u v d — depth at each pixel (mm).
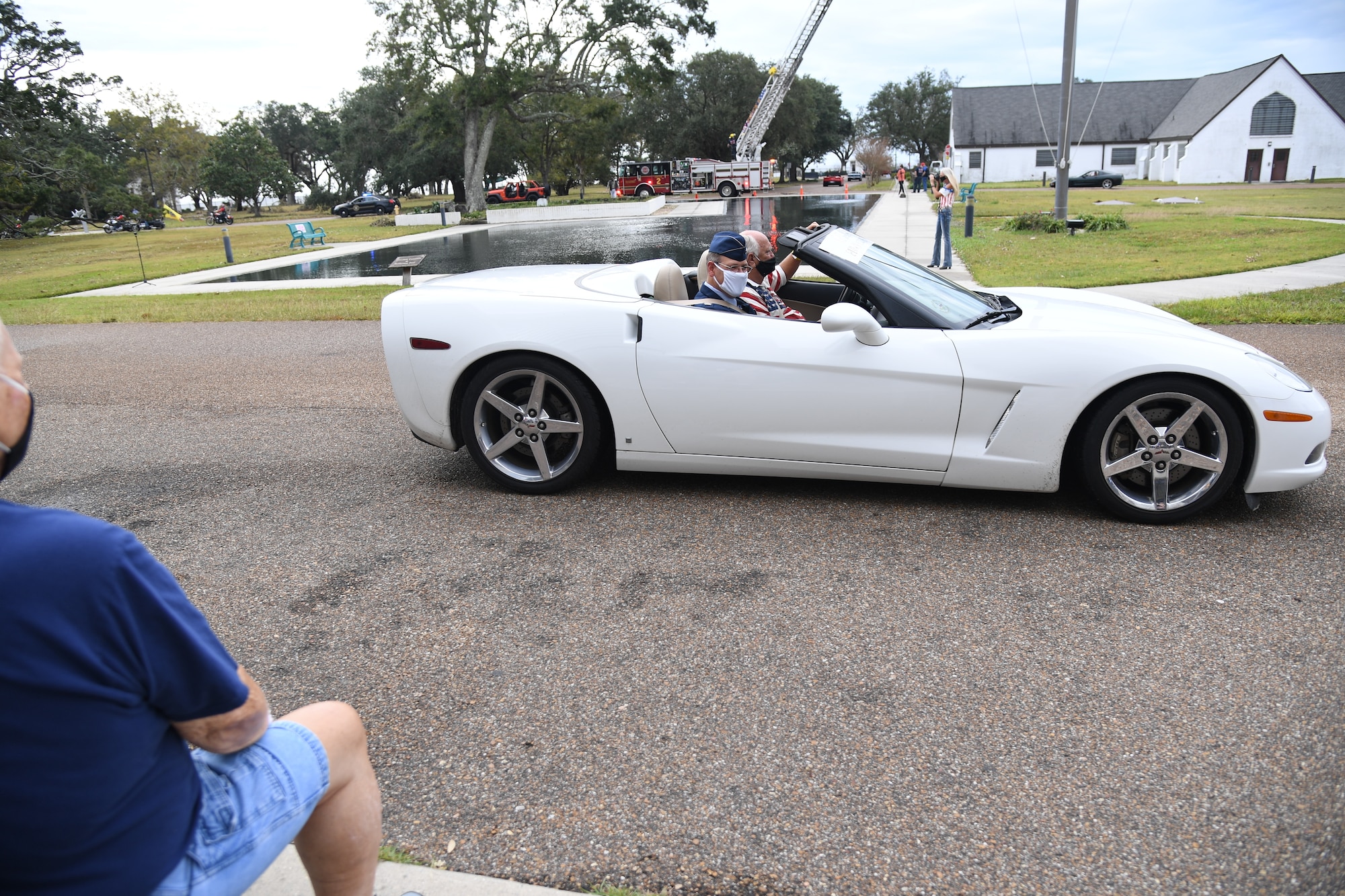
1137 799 2191
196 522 4246
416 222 41969
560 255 21016
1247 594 3191
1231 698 2582
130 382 7551
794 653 2906
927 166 46469
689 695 2688
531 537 3918
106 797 1066
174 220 94188
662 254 20156
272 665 2932
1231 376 3609
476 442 4363
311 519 4238
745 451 4090
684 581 3445
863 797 2229
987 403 3809
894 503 4168
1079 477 3914
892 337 3889
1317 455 3750
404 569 3643
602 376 4082
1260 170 62406
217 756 1296
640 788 2287
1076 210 28891
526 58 43344
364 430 5781
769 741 2455
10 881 1059
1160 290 10688
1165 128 68000
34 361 8797
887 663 2824
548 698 2701
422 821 2186
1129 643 2895
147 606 1093
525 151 63656
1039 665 2789
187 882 1158
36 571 1016
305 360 8312
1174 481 3824
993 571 3438
